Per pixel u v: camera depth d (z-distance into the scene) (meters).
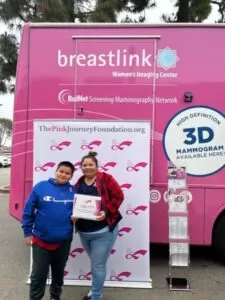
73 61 3.48
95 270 2.61
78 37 3.48
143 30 3.45
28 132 3.50
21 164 3.51
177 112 3.42
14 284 3.13
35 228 2.50
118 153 3.04
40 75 3.50
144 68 3.44
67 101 3.48
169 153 3.42
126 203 3.04
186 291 3.01
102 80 3.45
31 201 2.50
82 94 3.46
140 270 3.06
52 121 3.06
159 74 3.43
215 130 3.41
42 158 3.07
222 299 2.86
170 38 3.44
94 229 2.59
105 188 2.59
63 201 2.51
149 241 3.22
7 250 4.14
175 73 3.43
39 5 7.47
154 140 3.43
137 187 3.03
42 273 2.50
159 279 3.24
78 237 3.05
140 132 3.02
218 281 3.23
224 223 3.49
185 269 3.42
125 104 3.44
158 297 2.88
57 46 3.50
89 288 3.01
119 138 3.03
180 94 3.42
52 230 2.47
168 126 3.42
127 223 3.04
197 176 3.42
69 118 3.47
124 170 3.03
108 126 3.04
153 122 3.42
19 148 3.51
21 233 4.91
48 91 3.49
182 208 3.09
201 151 3.42
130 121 3.03
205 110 3.42
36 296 2.52
